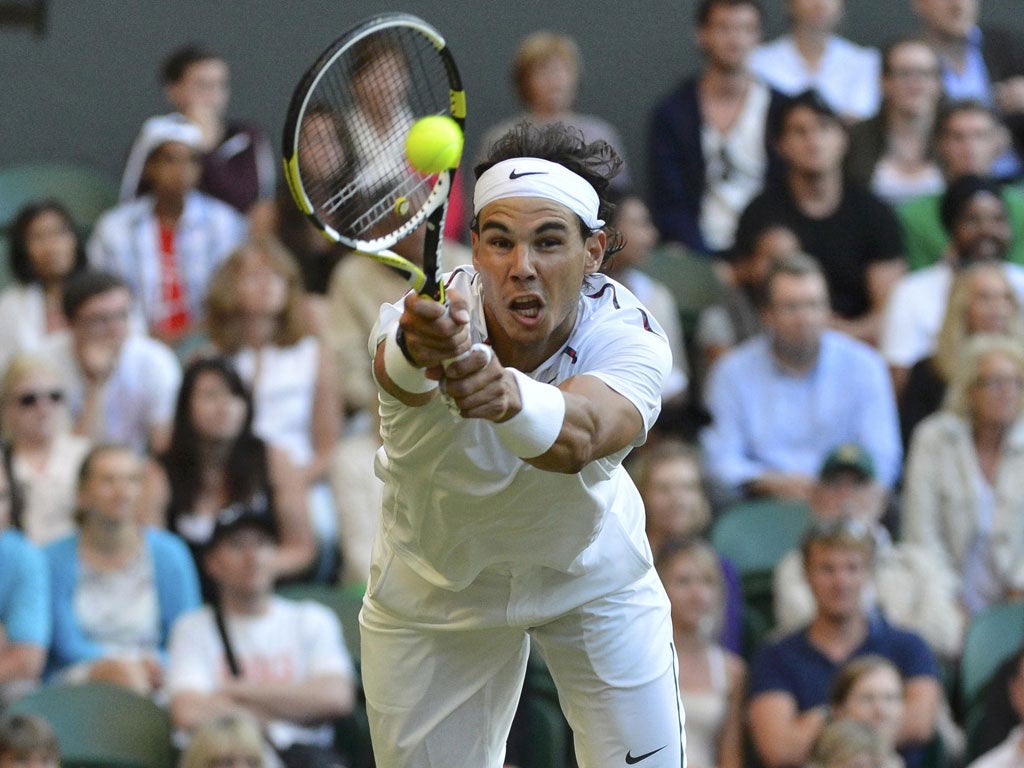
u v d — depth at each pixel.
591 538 10.84
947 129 31.31
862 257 29.84
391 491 10.98
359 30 8.94
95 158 33.25
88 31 33.09
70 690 20.70
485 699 11.95
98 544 22.19
